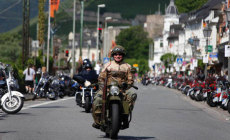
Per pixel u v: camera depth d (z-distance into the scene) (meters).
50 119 27.44
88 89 33.81
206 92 46.31
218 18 124.44
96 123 19.70
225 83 40.97
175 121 28.81
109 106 18.86
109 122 19.12
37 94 48.12
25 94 56.16
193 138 20.53
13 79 31.11
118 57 19.52
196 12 175.88
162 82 151.75
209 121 30.31
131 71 19.45
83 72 34.72
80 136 19.88
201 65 124.88
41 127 23.14
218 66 112.31
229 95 38.34
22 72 59.50
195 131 23.55
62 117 28.94
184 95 72.44
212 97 44.16
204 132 23.31
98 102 19.47
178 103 50.22
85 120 27.28
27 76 55.56
